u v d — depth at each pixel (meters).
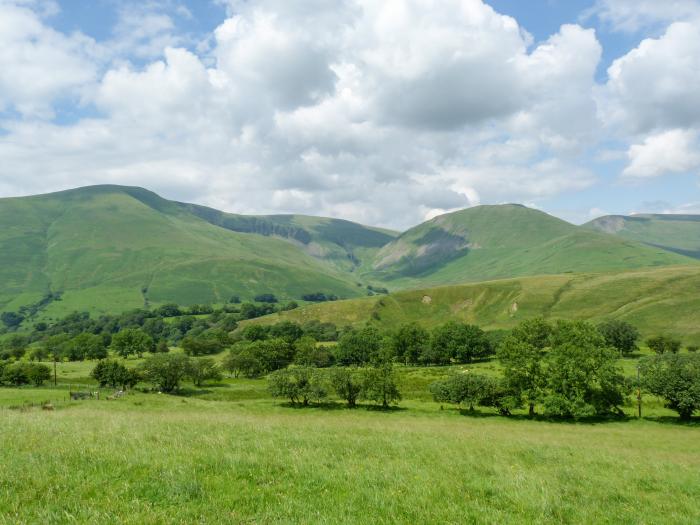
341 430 26.86
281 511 11.30
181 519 10.46
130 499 11.44
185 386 109.56
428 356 149.50
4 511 10.41
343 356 160.00
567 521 12.40
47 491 11.55
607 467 20.61
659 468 21.03
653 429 54.59
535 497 13.86
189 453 15.73
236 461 14.89
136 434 18.83
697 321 182.00
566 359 66.00
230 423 26.20
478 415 66.94
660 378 62.00
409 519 11.46
